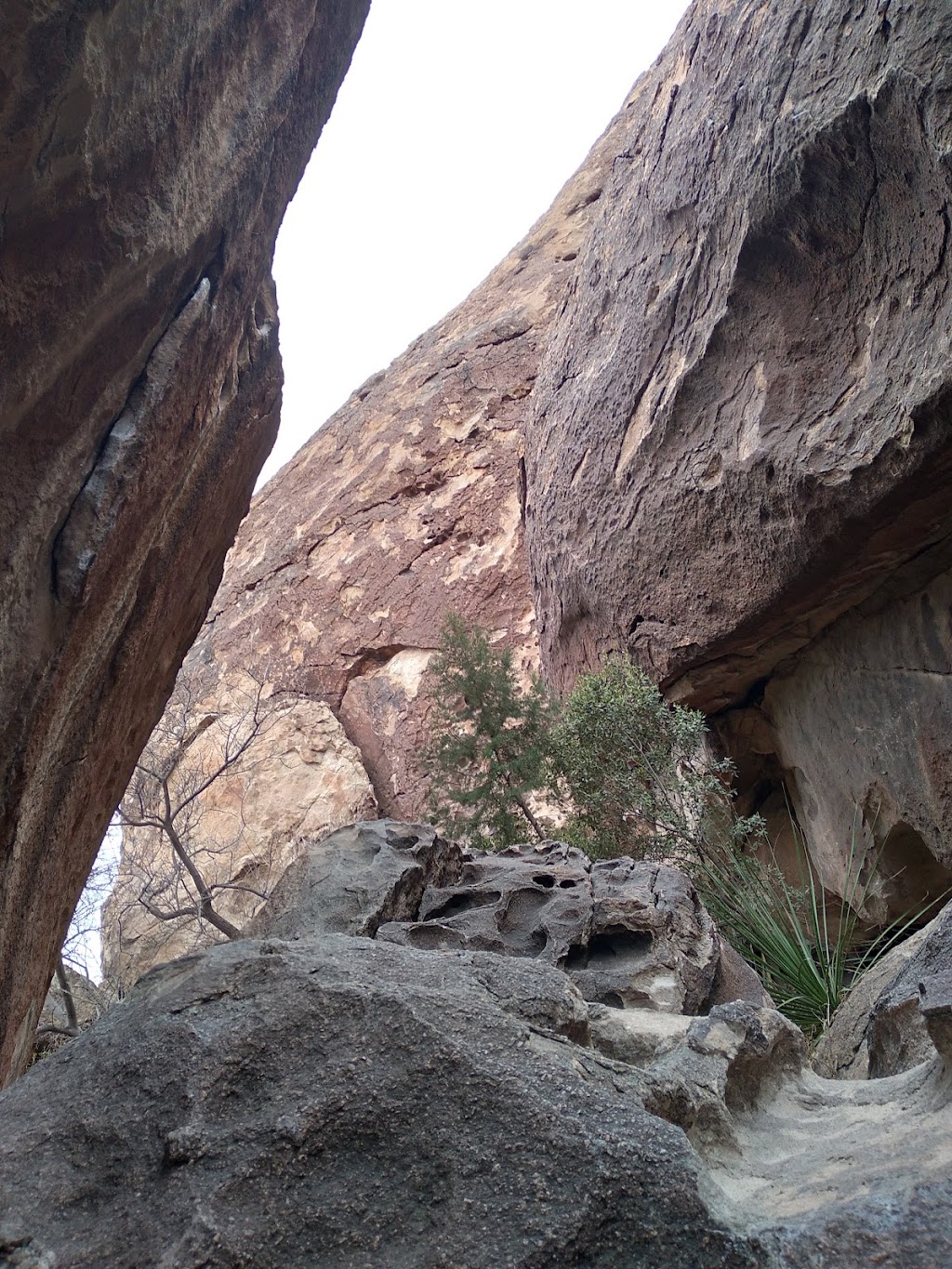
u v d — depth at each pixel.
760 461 5.81
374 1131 1.28
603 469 8.06
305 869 4.30
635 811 6.84
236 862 14.56
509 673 11.48
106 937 13.15
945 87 4.21
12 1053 4.01
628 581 7.71
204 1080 1.35
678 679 7.64
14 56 2.08
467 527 16.73
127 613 3.77
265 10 3.43
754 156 5.70
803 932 5.79
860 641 6.18
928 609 5.59
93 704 3.74
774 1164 1.47
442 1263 1.13
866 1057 2.68
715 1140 1.49
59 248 2.53
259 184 3.78
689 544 6.88
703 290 6.69
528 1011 1.63
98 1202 1.23
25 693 2.94
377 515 17.88
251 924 4.43
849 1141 1.47
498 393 17.50
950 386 4.52
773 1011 1.89
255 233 3.95
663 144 7.78
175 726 15.12
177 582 4.43
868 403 5.10
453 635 11.23
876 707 6.02
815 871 6.97
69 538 2.98
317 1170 1.24
